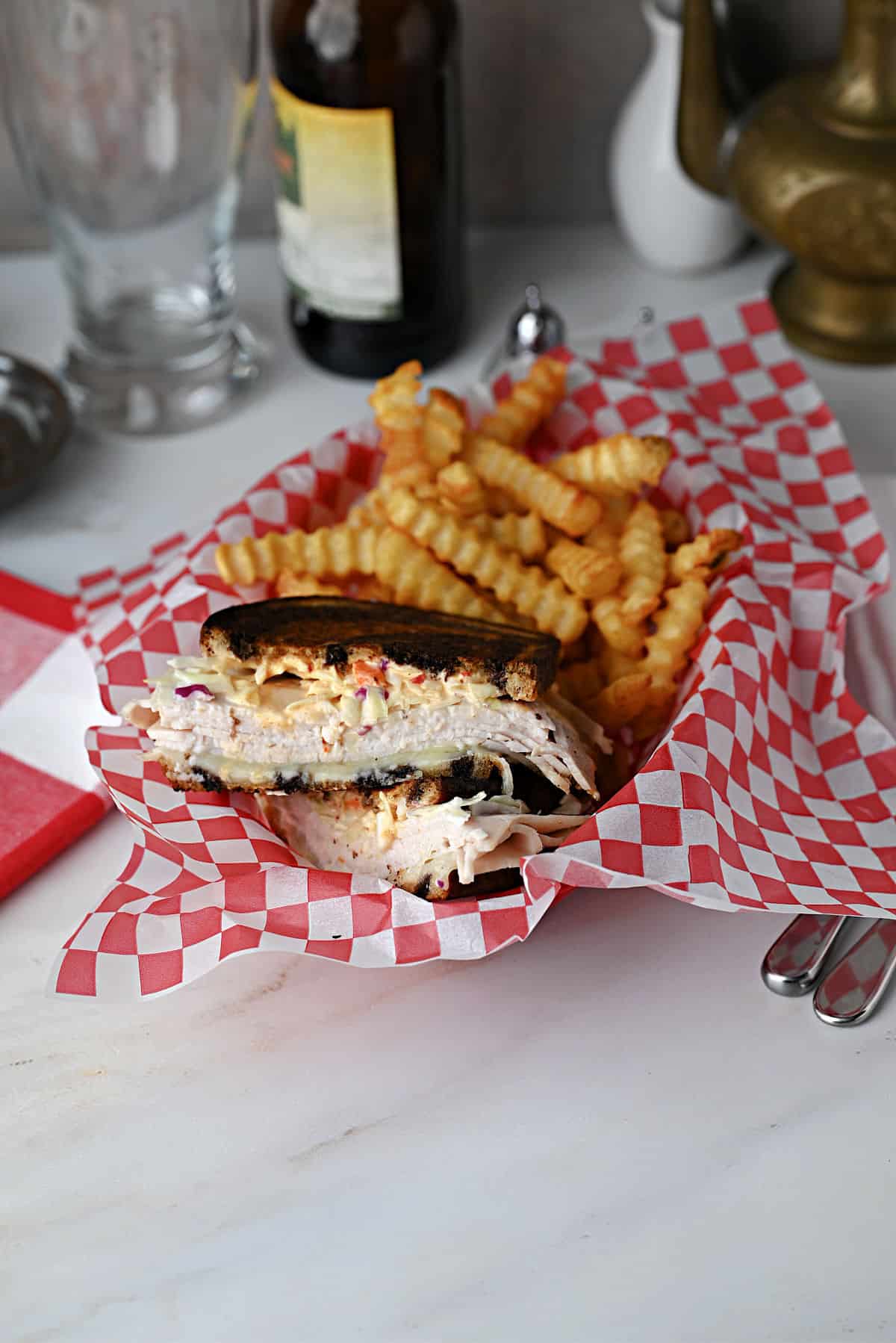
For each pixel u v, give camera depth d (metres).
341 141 0.60
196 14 0.60
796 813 0.47
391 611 0.49
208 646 0.47
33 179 0.63
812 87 0.63
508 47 0.69
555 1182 0.43
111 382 0.65
